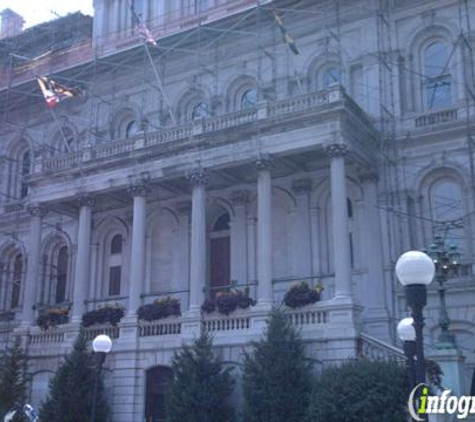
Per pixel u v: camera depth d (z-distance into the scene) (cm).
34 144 4812
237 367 2902
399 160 3350
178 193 3831
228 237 3844
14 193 4862
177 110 4141
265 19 3900
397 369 2306
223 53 4038
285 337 2628
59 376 3072
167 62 4231
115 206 4100
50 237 4434
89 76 4541
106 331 3350
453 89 3381
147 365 3152
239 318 2984
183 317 3117
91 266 4169
